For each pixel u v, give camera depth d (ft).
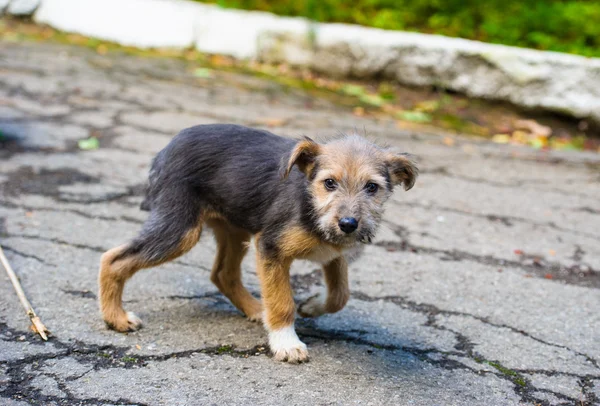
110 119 7.88
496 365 5.07
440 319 5.44
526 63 9.36
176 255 5.14
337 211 4.83
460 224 6.62
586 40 10.55
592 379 5.02
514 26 10.74
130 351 4.96
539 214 6.87
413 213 6.73
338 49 10.09
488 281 5.89
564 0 11.30
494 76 9.54
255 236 5.10
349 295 5.30
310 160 4.98
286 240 4.95
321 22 11.04
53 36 10.71
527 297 5.74
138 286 5.54
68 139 7.38
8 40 10.27
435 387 4.86
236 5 11.46
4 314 5.16
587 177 7.67
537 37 10.41
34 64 9.41
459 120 9.24
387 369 4.97
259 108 8.73
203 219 5.20
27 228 6.03
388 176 5.04
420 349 5.15
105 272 5.09
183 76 9.64
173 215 5.11
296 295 5.59
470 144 8.45
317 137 5.28
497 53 9.46
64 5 10.99
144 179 6.83
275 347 4.99
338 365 4.97
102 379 4.75
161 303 5.40
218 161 5.16
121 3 10.82
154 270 5.71
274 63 10.43
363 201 4.88
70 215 6.24
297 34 10.21
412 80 9.94
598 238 6.55
